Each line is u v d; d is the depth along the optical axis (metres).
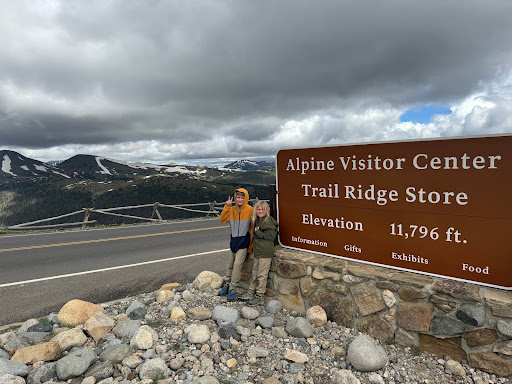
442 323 2.85
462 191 2.93
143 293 5.22
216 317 3.78
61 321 3.72
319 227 4.09
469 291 2.77
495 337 2.61
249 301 4.25
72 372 2.60
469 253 2.92
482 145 2.79
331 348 3.12
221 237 10.77
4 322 4.19
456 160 2.94
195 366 2.79
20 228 13.00
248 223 4.34
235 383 2.59
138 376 2.63
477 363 2.67
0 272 6.64
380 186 3.48
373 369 2.69
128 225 15.43
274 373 2.76
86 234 12.49
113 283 5.74
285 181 4.42
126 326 3.47
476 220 2.87
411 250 3.29
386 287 3.20
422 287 2.97
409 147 3.23
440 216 3.07
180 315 3.85
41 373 2.61
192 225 14.87
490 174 2.77
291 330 3.38
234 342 3.22
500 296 2.66
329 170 3.91
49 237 11.91
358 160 3.63
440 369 2.75
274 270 4.22
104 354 2.91
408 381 2.62
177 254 8.03
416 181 3.21
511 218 2.69
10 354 3.00
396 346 3.09
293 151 4.27
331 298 3.62
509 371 2.53
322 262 3.78
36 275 6.32
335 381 2.59
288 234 4.46
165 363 2.78
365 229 3.64
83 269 6.70
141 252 8.38
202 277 5.04
